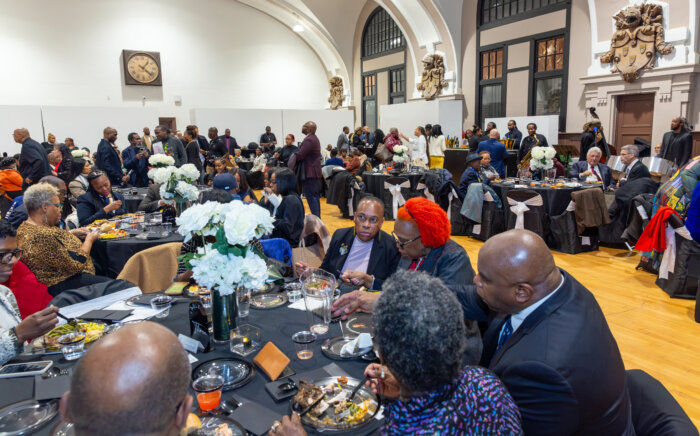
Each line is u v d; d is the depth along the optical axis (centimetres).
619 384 104
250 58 1458
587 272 430
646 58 719
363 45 1458
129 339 65
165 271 262
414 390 80
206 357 141
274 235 335
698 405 221
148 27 1309
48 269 254
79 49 1234
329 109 1539
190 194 350
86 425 61
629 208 454
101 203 385
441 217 174
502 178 670
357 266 226
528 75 960
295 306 181
